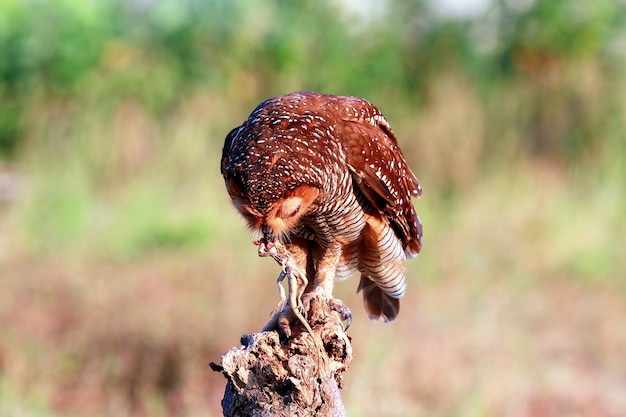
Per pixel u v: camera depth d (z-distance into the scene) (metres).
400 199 9.16
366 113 9.03
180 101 25.72
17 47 26.56
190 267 19.61
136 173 24.42
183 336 15.71
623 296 19.81
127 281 18.88
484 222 21.67
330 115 8.49
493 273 20.22
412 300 18.67
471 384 14.94
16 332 16.30
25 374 14.90
